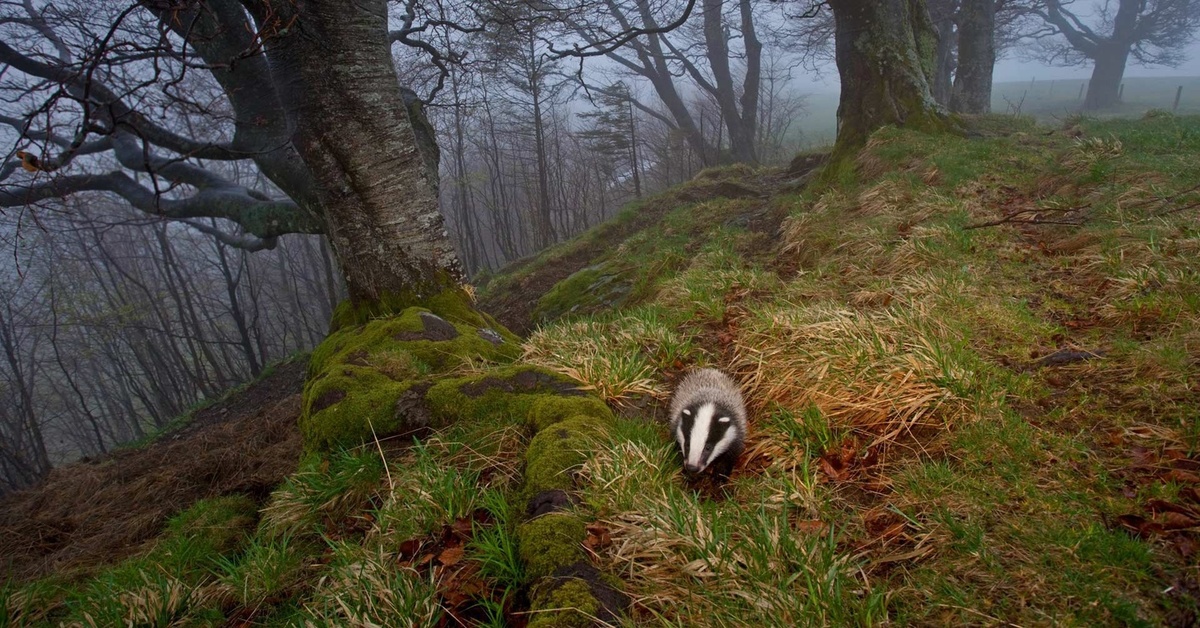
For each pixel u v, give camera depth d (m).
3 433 14.73
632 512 1.87
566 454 2.14
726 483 2.20
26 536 3.78
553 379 2.76
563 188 18.73
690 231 6.93
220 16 4.86
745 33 14.06
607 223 9.11
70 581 2.88
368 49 3.58
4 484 12.86
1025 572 1.56
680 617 1.55
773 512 1.92
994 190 4.53
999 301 2.98
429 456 2.35
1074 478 1.86
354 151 3.60
